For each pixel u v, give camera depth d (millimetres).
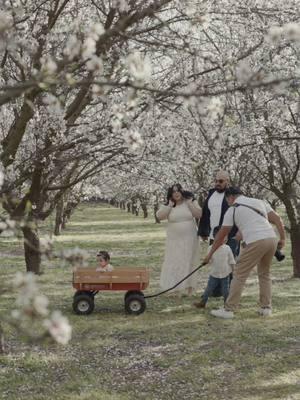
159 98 7305
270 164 13180
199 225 9930
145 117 8391
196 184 14570
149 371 6375
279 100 10477
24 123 6633
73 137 8680
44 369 6402
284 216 32750
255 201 8555
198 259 10328
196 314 8922
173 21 6453
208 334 7758
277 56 8078
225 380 6062
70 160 8766
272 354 6871
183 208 10125
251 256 8469
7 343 7344
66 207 37469
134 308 9008
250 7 7391
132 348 7188
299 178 15867
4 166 7387
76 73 6203
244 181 14711
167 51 7500
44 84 2736
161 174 11656
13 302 9680
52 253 3260
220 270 9172
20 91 2727
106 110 8352
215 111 3615
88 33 3117
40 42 7613
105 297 10500
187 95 3006
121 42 6598
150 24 8000
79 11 9180
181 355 6895
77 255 3250
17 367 6453
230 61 4195
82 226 40719
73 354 6938
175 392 5762
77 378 6125
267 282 8812
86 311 8984
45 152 8383
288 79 2893
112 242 26469
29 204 3605
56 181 11891
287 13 7594
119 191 26906
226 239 9305
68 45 3150
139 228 37375
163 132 9062
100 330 8008
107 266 9172
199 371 6336
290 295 10734
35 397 5566
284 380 6012
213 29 8047
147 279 8961
